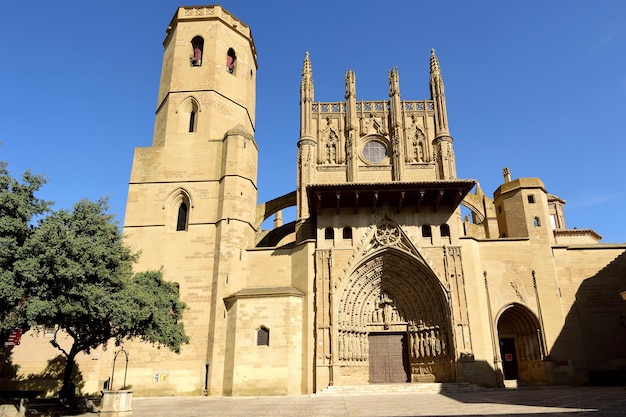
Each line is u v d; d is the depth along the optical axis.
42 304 18.61
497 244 35.62
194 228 37.53
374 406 20.91
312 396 29.12
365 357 34.34
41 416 21.45
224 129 41.78
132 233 37.78
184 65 43.22
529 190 37.44
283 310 32.94
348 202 35.59
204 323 34.72
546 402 19.88
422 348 33.88
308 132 44.44
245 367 31.83
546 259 35.16
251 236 38.38
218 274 35.19
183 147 40.22
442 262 34.16
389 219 35.47
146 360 33.97
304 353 32.44
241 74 45.34
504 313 35.72
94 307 20.62
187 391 32.94
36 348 34.53
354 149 44.16
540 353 33.19
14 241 19.98
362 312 35.12
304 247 35.25
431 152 44.44
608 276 34.84
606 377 32.25
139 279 30.34
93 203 23.08
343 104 46.56
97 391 33.38
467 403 20.84
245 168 38.81
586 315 34.00
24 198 21.17
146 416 19.14
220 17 44.81
